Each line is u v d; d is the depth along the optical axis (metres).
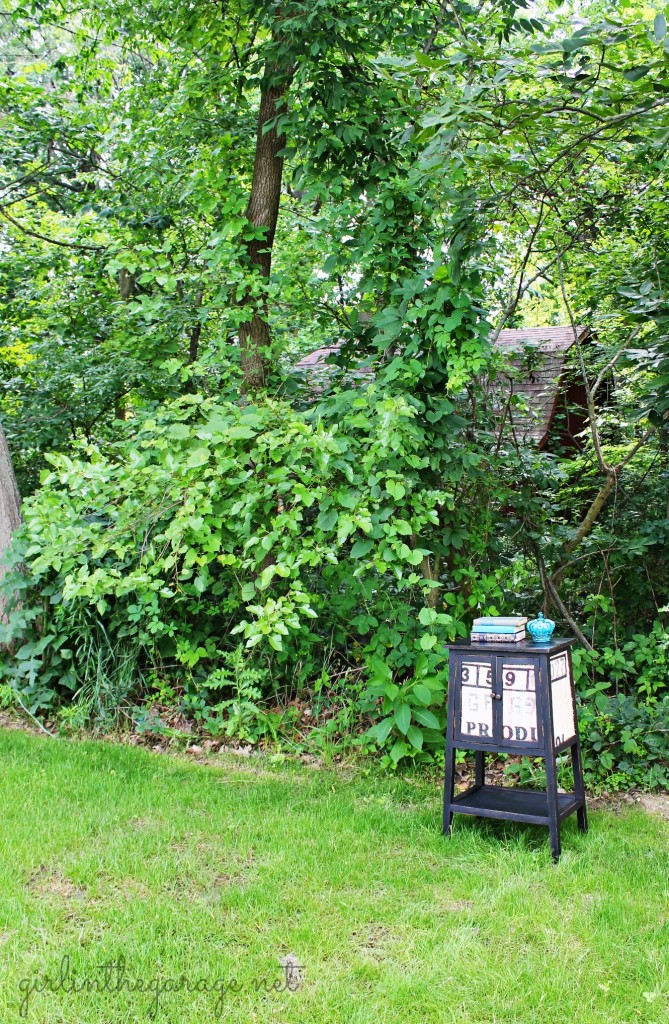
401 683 5.05
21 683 5.78
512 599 5.88
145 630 5.61
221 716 5.46
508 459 5.47
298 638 5.37
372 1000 2.52
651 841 3.83
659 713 4.71
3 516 6.22
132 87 7.21
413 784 4.60
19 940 2.82
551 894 3.22
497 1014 2.46
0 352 8.46
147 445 4.66
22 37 7.89
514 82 4.62
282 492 4.59
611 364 5.46
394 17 5.16
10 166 8.29
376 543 4.82
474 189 4.32
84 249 8.59
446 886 3.29
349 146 5.15
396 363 4.52
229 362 5.47
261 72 6.21
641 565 5.75
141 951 2.74
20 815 3.93
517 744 3.66
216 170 5.75
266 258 5.96
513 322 5.82
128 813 4.02
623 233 5.60
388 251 4.99
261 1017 2.43
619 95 3.91
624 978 2.65
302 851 3.58
